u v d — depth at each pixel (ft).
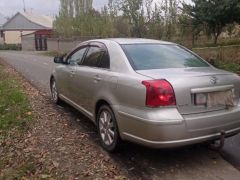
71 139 19.53
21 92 30.99
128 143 16.99
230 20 88.99
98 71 18.60
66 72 23.39
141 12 81.30
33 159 16.80
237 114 16.21
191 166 16.16
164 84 14.73
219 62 50.26
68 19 126.82
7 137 19.94
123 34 89.86
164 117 14.46
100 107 18.29
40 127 21.56
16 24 205.77
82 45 22.22
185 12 89.10
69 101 23.67
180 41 86.12
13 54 115.03
